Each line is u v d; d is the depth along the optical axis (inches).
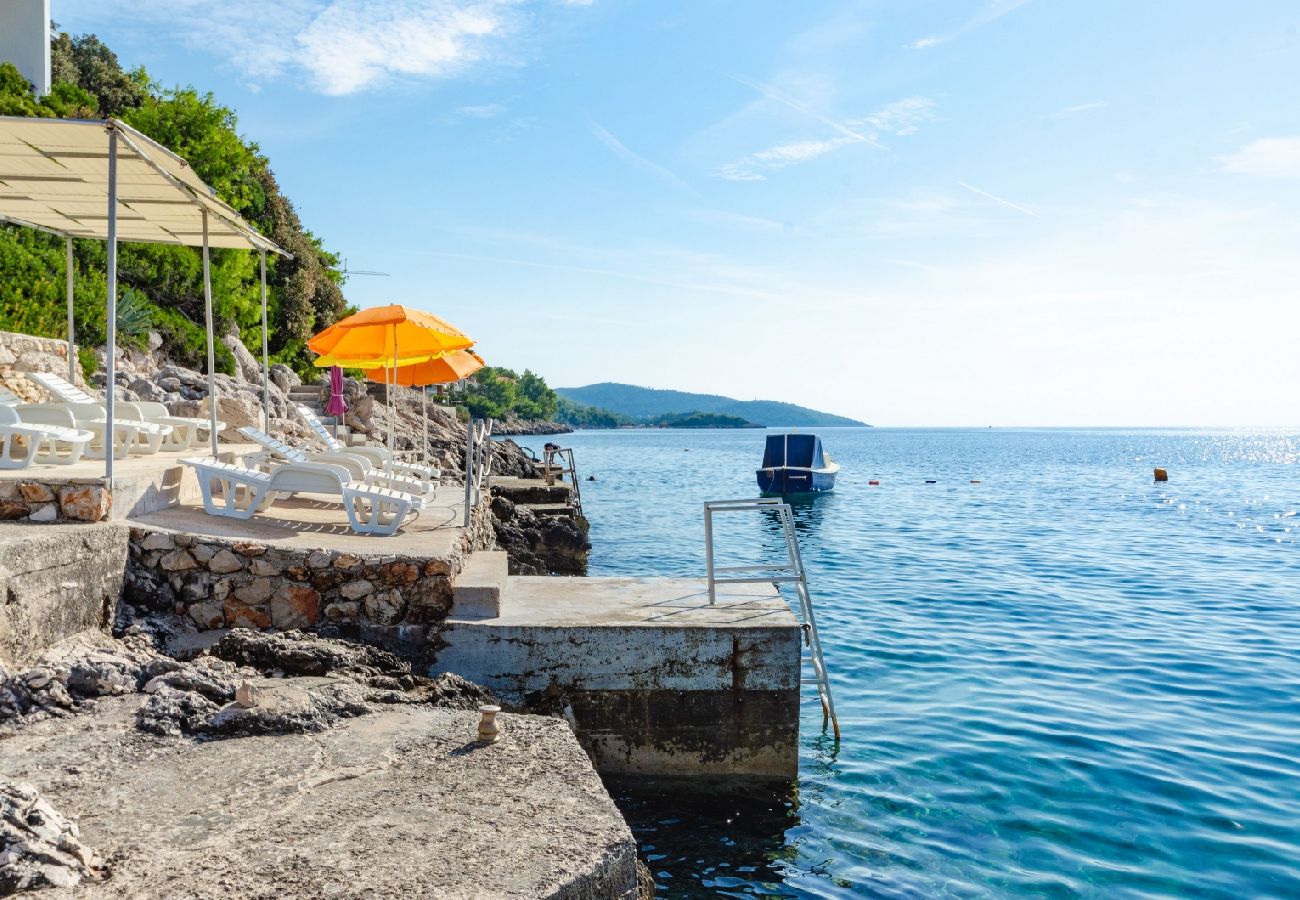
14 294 762.2
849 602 703.7
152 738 214.7
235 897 146.3
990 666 510.0
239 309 1364.4
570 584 403.5
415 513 456.4
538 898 150.6
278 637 298.4
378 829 173.2
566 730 234.5
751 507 377.7
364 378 1850.4
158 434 501.4
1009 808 323.3
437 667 326.0
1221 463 3535.9
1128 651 544.7
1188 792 335.0
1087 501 1706.4
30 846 150.5
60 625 275.9
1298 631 601.6
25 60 1029.2
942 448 5703.7
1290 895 264.8
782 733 333.7
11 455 434.9
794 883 274.2
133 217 463.8
